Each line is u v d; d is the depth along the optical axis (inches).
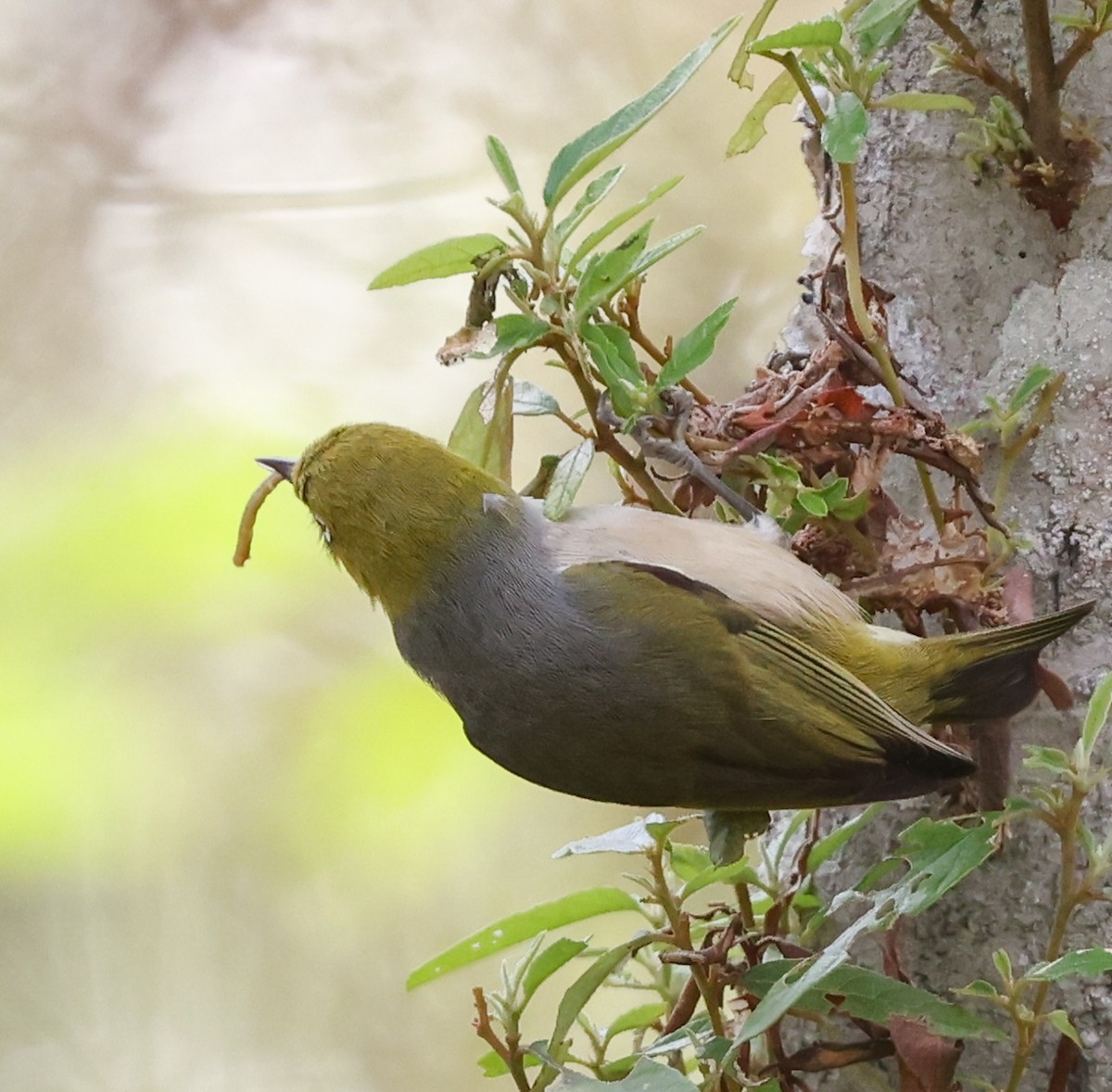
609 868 421.1
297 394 416.2
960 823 199.9
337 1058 426.9
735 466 198.1
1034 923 196.1
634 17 440.5
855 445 200.1
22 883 417.7
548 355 414.3
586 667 189.6
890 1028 181.5
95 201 431.2
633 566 191.0
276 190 429.1
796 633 188.7
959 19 210.8
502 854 417.4
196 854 417.7
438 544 196.1
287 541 390.0
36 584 384.8
